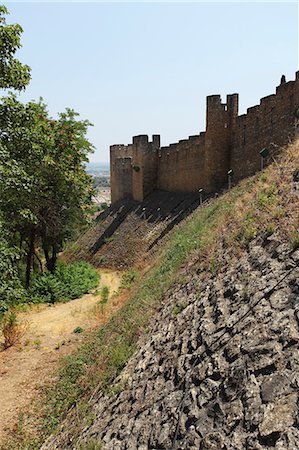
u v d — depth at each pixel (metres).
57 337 12.80
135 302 11.20
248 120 20.38
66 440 6.13
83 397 7.55
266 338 4.23
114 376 7.02
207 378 4.43
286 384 3.48
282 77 18.39
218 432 3.56
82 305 17.05
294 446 2.87
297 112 15.54
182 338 6.02
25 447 6.86
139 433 4.61
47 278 19.08
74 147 19.80
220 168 22.92
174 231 20.39
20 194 14.61
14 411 8.32
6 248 9.95
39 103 19.48
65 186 20.14
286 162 9.54
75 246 35.50
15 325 12.88
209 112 22.53
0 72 10.45
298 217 6.22
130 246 26.39
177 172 29.33
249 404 3.58
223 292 6.29
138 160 33.56
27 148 12.96
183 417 4.17
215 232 10.09
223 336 4.97
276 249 6.04
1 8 9.90
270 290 5.11
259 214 7.71
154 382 5.50
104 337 10.39
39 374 10.05
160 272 12.59
